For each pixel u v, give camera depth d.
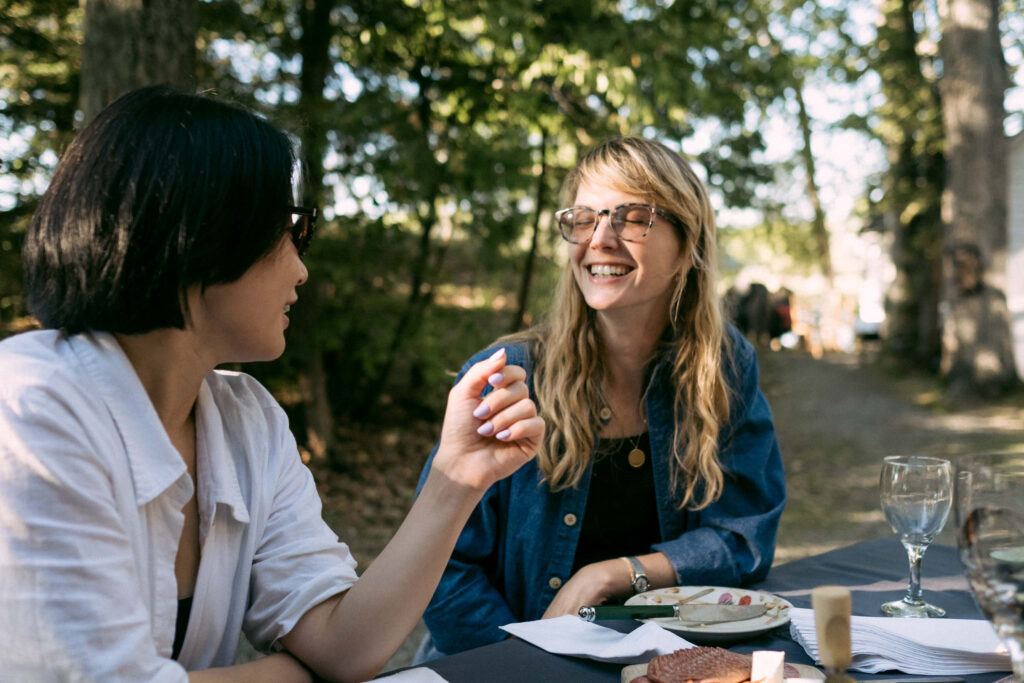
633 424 1.77
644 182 1.67
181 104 0.93
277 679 1.07
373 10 6.26
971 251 10.55
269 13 6.28
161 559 0.97
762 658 0.94
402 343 6.70
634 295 1.66
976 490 0.82
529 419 1.10
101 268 0.90
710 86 6.88
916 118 13.15
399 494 5.82
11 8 5.37
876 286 22.47
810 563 1.71
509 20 5.56
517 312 7.45
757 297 18.58
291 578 1.14
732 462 1.78
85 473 0.86
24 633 0.81
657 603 1.40
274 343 1.01
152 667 0.88
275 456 1.19
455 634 1.66
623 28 5.84
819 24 15.12
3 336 5.01
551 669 1.12
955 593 1.48
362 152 6.06
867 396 11.24
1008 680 1.07
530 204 7.16
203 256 0.91
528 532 1.72
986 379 10.48
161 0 3.90
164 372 0.99
